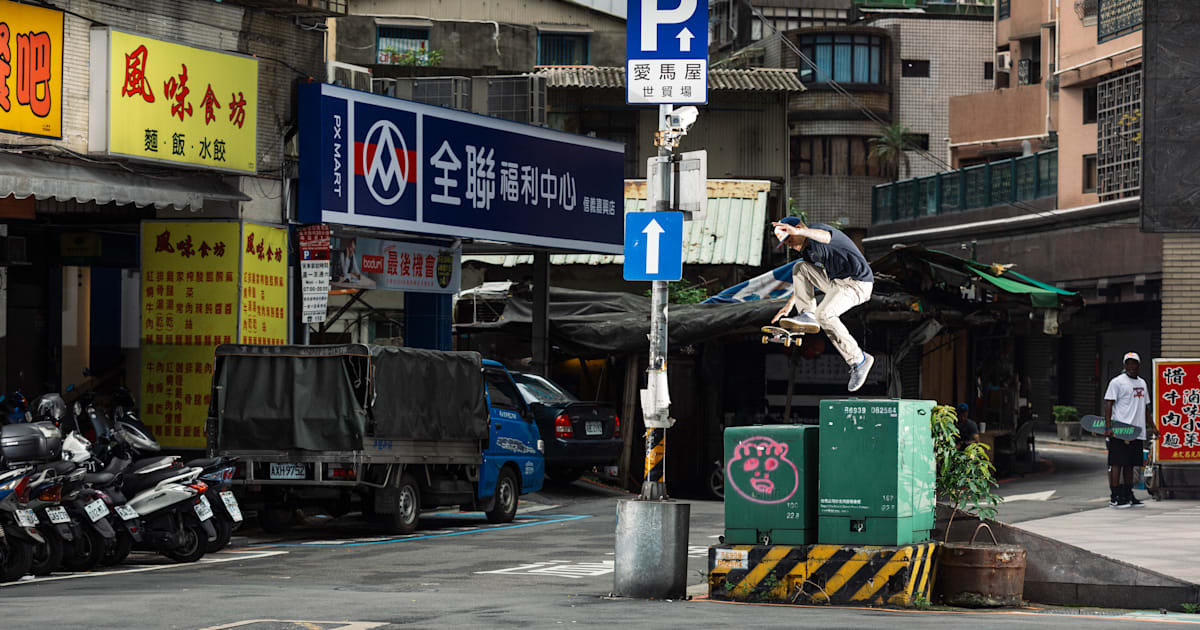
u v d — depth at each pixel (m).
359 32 93.50
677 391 59.81
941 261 57.09
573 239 54.75
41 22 36.44
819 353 58.41
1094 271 88.50
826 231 24.11
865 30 122.94
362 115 45.12
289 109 44.97
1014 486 54.81
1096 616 23.09
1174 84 45.22
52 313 46.16
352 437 36.47
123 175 38.41
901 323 56.50
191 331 42.59
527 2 98.69
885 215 117.88
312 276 43.59
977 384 65.50
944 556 25.02
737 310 54.56
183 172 40.94
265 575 29.86
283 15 44.94
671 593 25.33
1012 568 24.64
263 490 37.69
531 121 54.06
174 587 26.95
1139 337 92.56
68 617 21.03
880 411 24.52
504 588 27.58
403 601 23.97
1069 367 102.94
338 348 36.69
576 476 55.97
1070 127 92.19
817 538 25.20
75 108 37.69
